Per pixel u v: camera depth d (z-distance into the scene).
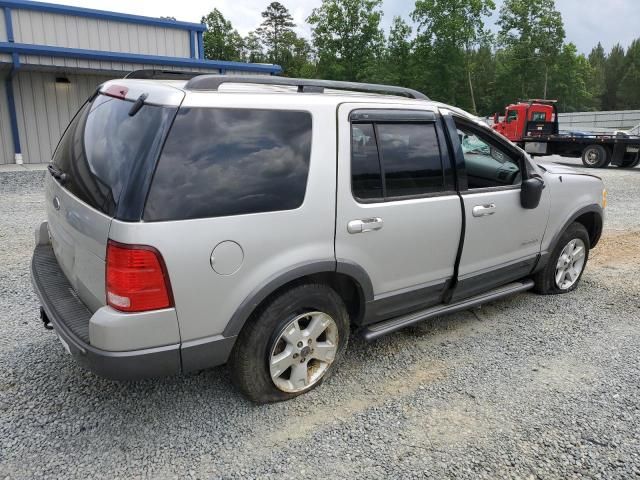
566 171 4.71
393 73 41.88
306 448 2.65
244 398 3.04
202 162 2.48
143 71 3.37
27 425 2.74
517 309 4.57
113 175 2.46
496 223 3.88
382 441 2.72
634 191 12.26
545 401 3.13
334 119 2.94
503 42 48.06
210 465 2.50
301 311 2.93
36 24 13.91
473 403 3.09
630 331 4.16
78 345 2.42
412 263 3.38
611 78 94.62
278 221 2.69
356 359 3.58
